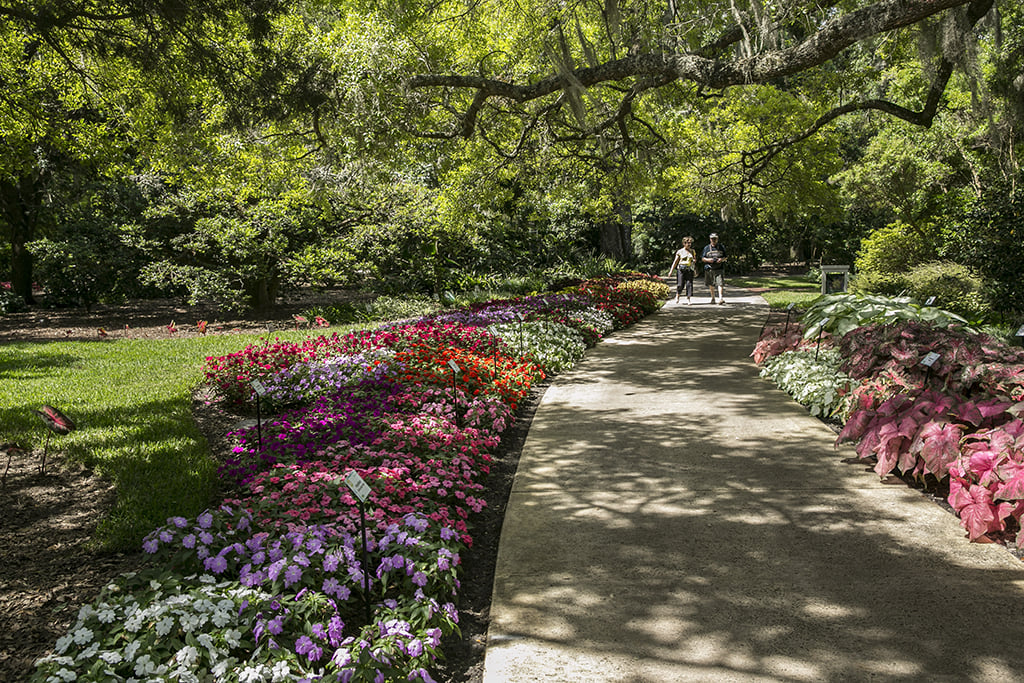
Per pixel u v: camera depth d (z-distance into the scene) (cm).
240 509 373
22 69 915
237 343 1156
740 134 1567
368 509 403
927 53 812
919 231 1572
